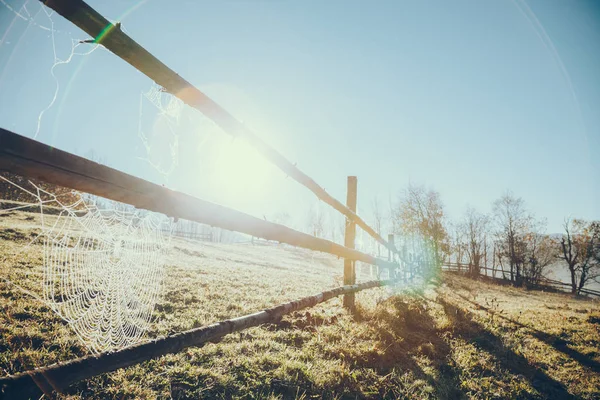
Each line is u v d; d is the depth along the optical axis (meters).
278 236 2.19
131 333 3.49
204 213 1.45
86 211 2.94
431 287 12.75
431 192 31.33
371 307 6.46
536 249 40.53
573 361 5.20
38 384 1.04
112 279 3.82
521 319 7.84
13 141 0.81
